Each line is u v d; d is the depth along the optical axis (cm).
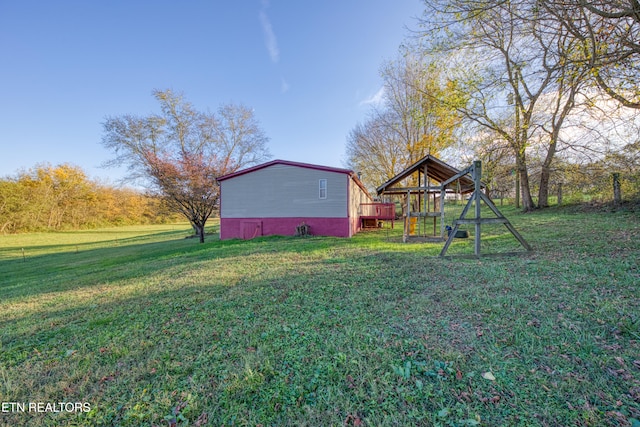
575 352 229
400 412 179
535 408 174
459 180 1021
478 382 202
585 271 420
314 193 1295
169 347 292
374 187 2661
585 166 1146
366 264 601
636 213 950
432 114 1346
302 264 653
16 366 278
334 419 179
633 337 242
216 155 1867
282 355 259
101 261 1135
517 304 329
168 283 573
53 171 3741
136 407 203
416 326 298
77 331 355
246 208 1387
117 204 4366
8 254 1848
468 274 470
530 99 1043
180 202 1490
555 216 1181
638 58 480
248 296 441
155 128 2162
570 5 450
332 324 319
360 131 2598
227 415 189
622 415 164
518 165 1449
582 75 507
